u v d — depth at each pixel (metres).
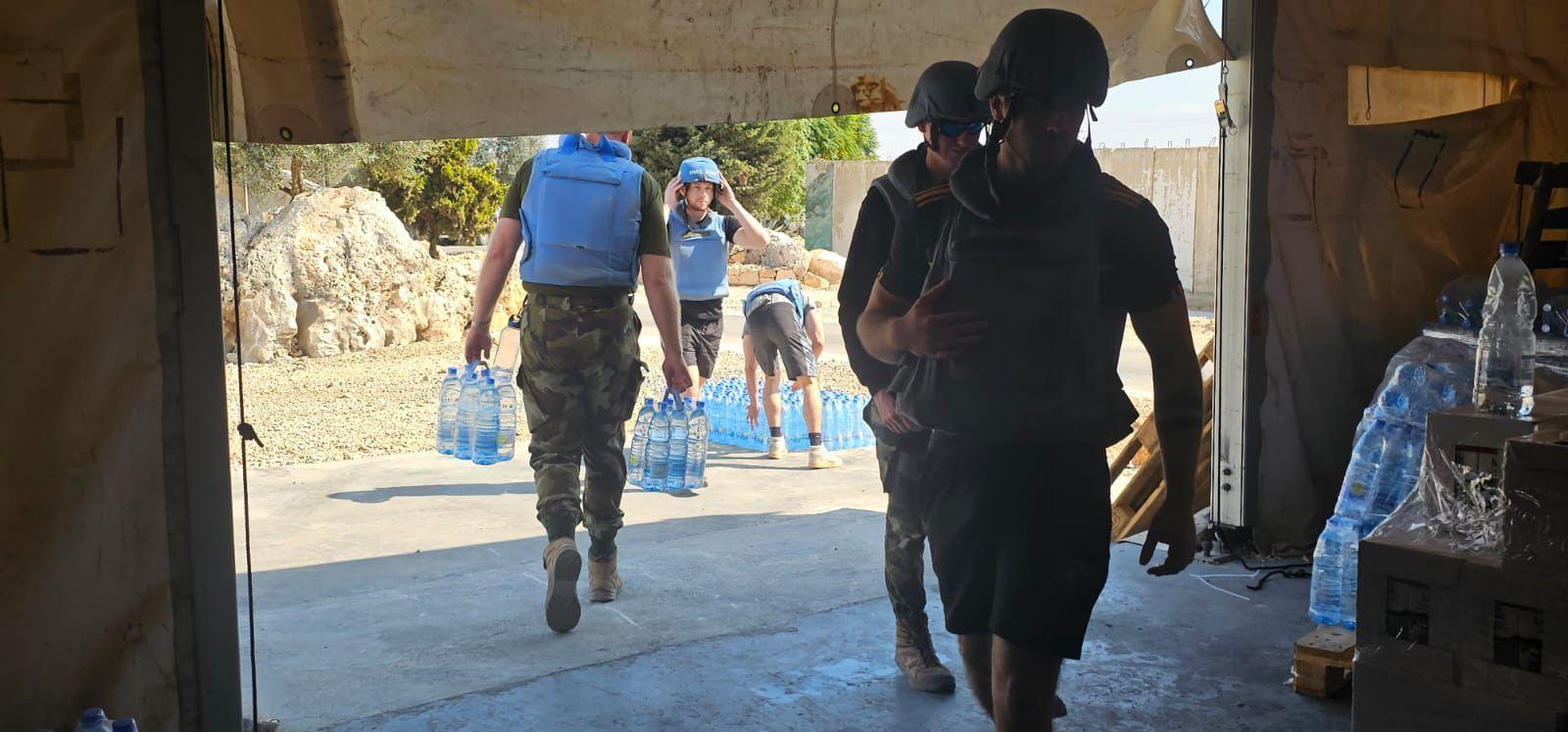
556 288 4.46
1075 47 2.51
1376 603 3.07
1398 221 6.01
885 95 4.73
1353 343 5.84
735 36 4.44
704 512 6.55
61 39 2.68
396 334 14.20
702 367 7.83
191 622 2.93
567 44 4.15
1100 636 4.42
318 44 3.75
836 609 4.78
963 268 2.60
